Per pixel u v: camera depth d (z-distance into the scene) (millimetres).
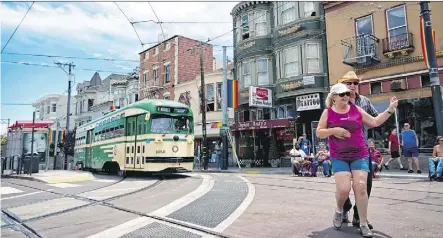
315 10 20359
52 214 6418
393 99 4012
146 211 6203
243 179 11883
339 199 4160
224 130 20906
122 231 4773
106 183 12359
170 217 5516
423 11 12344
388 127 15922
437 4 14680
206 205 6512
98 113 45219
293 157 13766
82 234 4777
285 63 21078
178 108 14102
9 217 6395
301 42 20281
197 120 28078
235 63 25359
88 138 22094
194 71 32938
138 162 13898
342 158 4043
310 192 7941
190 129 14266
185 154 13836
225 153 20672
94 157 19969
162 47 34000
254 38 23203
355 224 4504
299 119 20203
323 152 12078
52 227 5340
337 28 18641
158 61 34375
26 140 30828
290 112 21172
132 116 14875
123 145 15336
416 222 4645
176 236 4379
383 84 16344
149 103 13875
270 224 4801
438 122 11648
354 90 4375
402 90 15641
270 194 7828
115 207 6801
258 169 19219
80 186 11602
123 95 40469
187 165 13867
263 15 23344
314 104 19391
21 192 10648
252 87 20531
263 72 22734
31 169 18641
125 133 15258
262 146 22719
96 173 19578
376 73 16656
